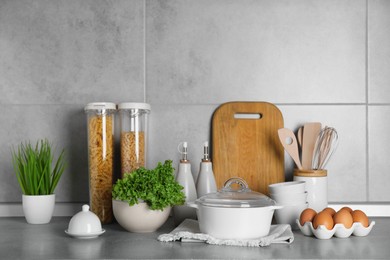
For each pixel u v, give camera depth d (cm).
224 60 157
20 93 157
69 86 157
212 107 156
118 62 157
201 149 156
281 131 146
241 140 153
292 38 157
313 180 139
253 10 157
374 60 156
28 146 156
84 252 105
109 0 157
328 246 111
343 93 156
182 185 136
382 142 156
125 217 122
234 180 129
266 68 157
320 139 147
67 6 157
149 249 108
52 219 148
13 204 154
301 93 156
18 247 110
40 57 157
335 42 156
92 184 141
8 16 157
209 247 109
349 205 153
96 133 140
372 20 156
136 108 142
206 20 157
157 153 156
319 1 157
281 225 125
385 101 156
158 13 157
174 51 157
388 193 155
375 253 104
